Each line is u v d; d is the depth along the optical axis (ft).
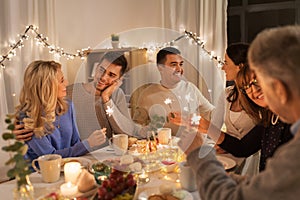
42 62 6.03
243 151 5.54
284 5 10.80
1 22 9.49
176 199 3.84
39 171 4.95
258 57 2.47
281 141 4.49
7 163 3.31
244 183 2.57
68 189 4.02
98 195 3.81
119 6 12.26
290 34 2.37
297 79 2.30
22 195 3.76
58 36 11.37
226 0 10.73
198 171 2.98
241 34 11.48
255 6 11.20
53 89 5.81
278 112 2.59
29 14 10.06
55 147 6.09
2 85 9.44
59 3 11.37
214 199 2.69
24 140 5.56
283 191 2.27
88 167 4.91
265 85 2.51
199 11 10.91
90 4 12.10
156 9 11.72
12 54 9.57
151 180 4.66
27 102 5.78
